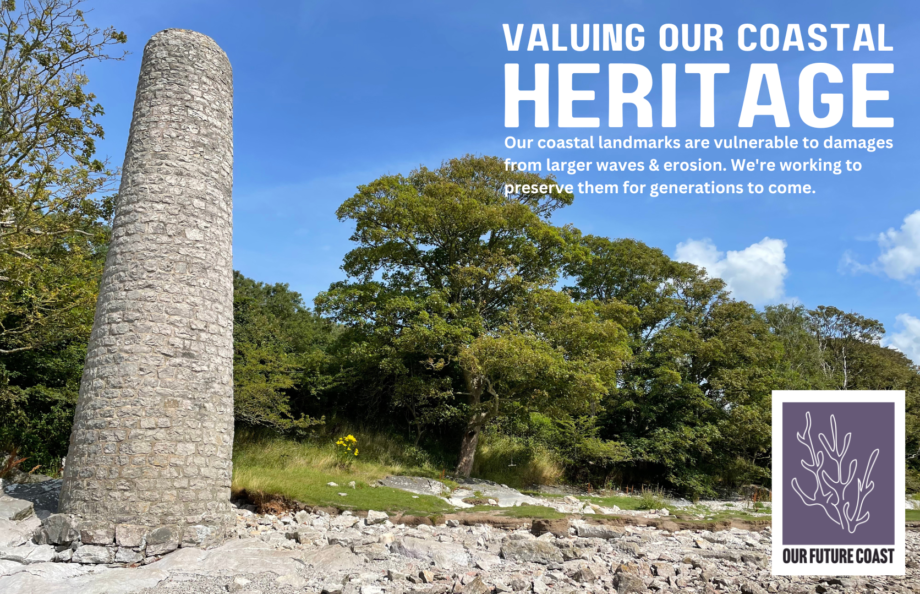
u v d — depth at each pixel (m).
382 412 25.42
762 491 27.11
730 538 11.87
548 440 25.66
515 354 19.06
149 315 9.91
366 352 21.36
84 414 9.70
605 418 28.83
